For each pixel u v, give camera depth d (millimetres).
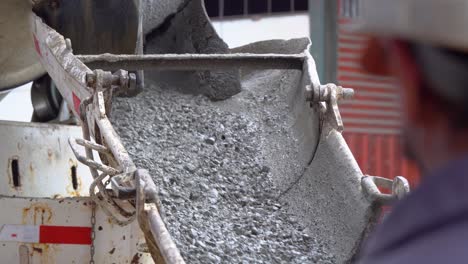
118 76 2770
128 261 2955
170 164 3256
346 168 2955
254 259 2762
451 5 613
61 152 3586
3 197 2988
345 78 8188
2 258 2977
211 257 2703
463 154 619
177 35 4215
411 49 641
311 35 8273
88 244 2979
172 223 2871
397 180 2688
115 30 3648
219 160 3369
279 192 3227
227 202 3107
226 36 10094
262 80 4004
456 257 588
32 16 3578
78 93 2934
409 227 616
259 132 3602
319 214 3014
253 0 9984
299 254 2842
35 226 2988
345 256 2793
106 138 2646
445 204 605
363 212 2781
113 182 2406
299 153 3305
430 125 635
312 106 3209
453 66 616
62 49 3117
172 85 3943
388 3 644
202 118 3678
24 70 4129
